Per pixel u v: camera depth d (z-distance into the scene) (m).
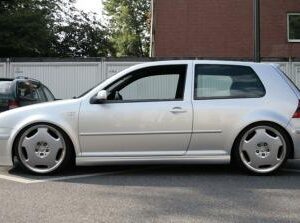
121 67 21.30
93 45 38.19
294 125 7.78
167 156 7.76
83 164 7.76
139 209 5.86
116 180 7.49
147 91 7.88
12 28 27.31
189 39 25.33
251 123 7.73
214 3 25.36
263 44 25.33
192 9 25.34
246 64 8.02
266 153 7.79
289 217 5.57
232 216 5.59
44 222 5.36
